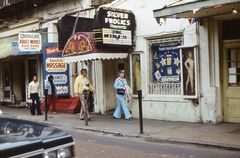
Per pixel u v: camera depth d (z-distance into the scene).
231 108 13.29
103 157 9.19
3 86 26.75
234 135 11.23
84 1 18.66
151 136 11.70
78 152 9.79
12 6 23.45
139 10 15.52
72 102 18.80
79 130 13.84
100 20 14.59
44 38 21.38
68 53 15.87
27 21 22.66
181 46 13.87
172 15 12.16
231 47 13.27
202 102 13.52
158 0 14.84
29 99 18.95
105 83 17.61
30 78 24.06
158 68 15.29
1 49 24.08
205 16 13.01
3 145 3.61
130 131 12.71
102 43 14.62
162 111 14.77
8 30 24.84
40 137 4.02
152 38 15.25
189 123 13.69
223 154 9.39
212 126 12.84
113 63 17.78
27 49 19.17
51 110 19.41
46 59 18.78
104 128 13.53
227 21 13.34
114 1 16.50
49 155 3.96
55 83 18.92
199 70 13.55
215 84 13.39
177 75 14.64
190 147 10.33
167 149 10.08
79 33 15.34
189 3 11.36
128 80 16.84
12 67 25.73
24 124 4.57
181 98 14.10
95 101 17.89
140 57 15.60
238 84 13.13
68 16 17.06
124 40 15.32
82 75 15.77
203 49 13.47
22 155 3.68
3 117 4.88
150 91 15.33
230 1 10.37
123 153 9.61
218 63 13.35
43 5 21.72
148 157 9.10
